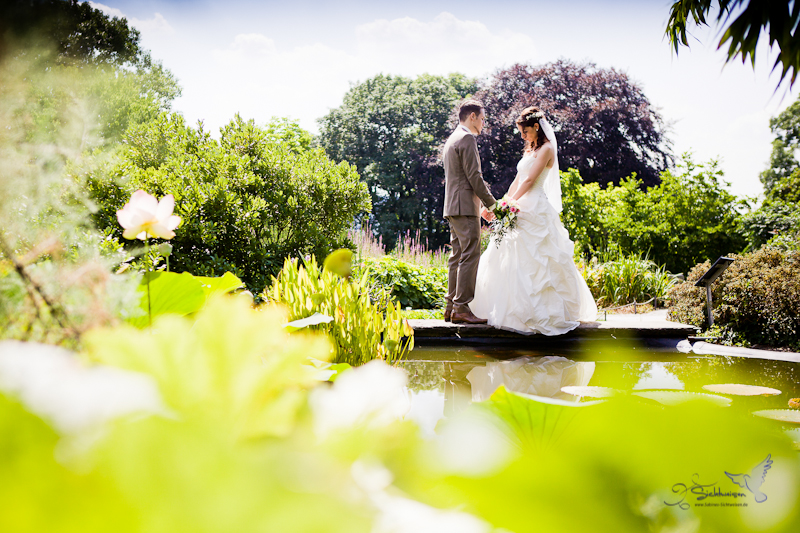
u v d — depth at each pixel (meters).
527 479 0.11
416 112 26.44
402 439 0.10
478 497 0.10
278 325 0.13
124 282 0.50
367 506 0.08
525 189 4.59
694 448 0.12
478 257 4.70
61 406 0.07
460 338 4.46
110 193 3.66
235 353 0.12
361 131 26.42
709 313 4.77
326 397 0.11
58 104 0.28
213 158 5.71
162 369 0.11
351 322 2.26
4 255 0.27
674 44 1.79
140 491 0.06
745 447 0.12
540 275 4.42
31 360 0.07
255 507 0.07
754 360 3.73
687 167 10.16
